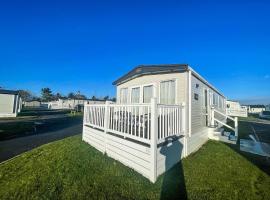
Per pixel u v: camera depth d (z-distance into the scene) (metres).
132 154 4.96
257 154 6.99
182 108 6.33
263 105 59.59
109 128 6.21
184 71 7.23
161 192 3.85
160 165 4.67
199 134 8.15
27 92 61.88
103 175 4.57
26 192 3.82
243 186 4.24
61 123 16.86
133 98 9.84
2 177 4.52
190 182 4.33
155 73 8.37
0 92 20.06
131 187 4.02
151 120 4.44
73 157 5.86
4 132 10.91
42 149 6.91
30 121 17.05
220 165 5.54
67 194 3.74
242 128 16.59
